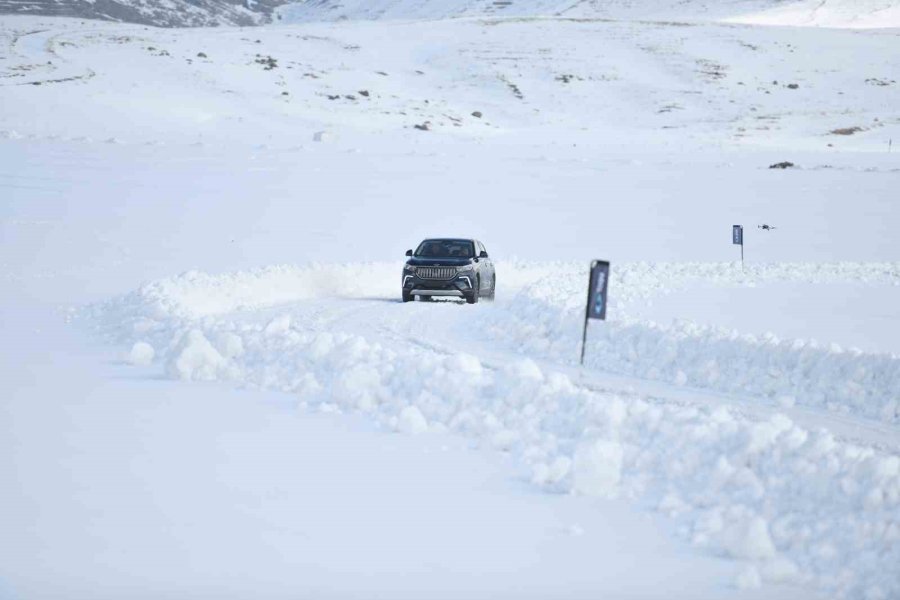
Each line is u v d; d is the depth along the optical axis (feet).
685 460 56.54
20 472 58.18
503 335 125.80
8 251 245.86
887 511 47.75
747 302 158.10
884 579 40.11
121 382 90.79
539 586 41.37
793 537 45.65
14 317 143.64
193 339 94.99
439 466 60.34
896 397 80.89
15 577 41.60
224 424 72.02
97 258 242.58
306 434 68.85
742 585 41.06
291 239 286.05
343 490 55.11
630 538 47.39
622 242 297.74
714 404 83.56
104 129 613.52
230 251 263.29
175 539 46.70
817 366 89.10
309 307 170.40
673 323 109.09
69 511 50.83
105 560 43.86
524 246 289.33
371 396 79.05
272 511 51.16
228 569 42.93
